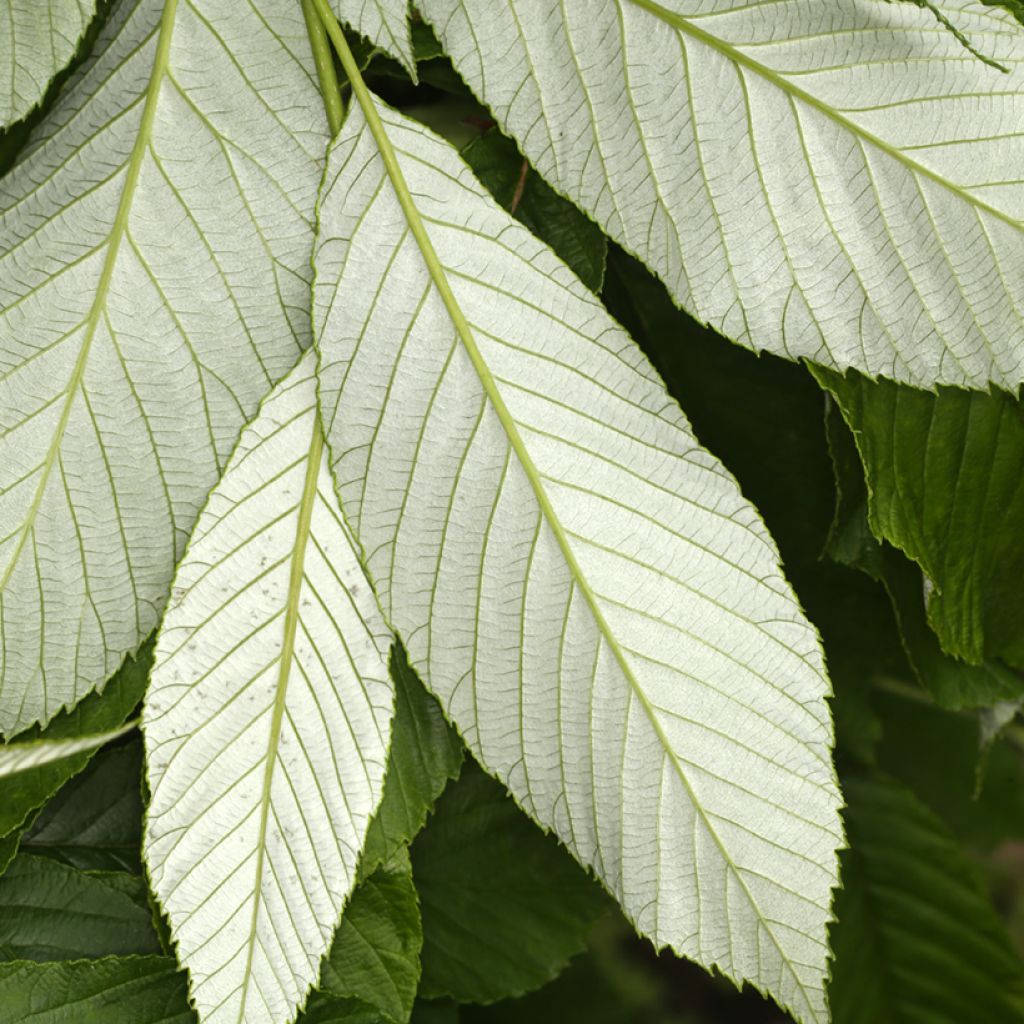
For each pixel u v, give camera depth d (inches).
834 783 25.1
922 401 26.1
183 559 24.9
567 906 28.1
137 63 25.1
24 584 25.2
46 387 25.1
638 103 25.1
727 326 25.4
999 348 25.4
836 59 25.1
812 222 25.2
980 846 30.6
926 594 26.6
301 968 25.0
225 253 25.2
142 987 25.4
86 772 26.3
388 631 25.2
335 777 25.1
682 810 25.2
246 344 25.3
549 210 25.9
